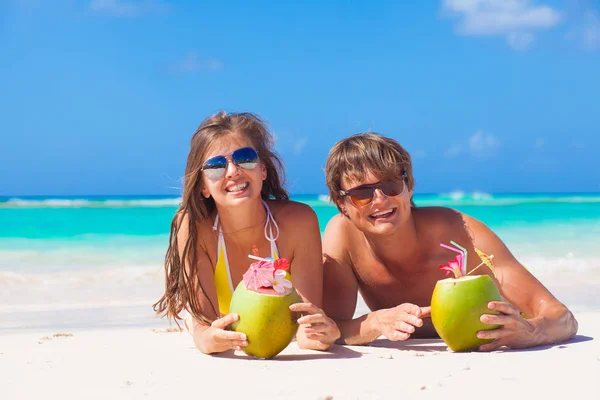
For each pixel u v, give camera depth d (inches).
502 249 181.9
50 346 185.8
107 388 128.9
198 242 184.7
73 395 123.9
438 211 187.8
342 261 190.4
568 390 117.9
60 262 448.8
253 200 177.8
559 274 392.2
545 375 129.5
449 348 159.8
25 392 127.3
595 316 233.1
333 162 177.3
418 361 147.6
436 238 183.0
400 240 179.5
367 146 171.3
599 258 462.0
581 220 740.7
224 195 175.2
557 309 169.8
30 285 355.9
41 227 651.5
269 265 155.1
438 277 185.0
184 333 214.7
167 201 1036.5
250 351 155.3
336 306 189.3
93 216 756.0
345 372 136.9
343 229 191.6
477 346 156.3
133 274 397.7
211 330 159.2
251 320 152.0
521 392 116.8
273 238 183.2
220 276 186.5
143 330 225.3
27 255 480.7
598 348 159.5
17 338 204.1
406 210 174.4
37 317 262.5
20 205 922.1
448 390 119.0
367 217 173.0
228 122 182.5
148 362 156.8
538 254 487.8
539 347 161.5
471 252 181.9
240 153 173.9
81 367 151.6
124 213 792.9
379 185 170.4
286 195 200.8
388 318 162.7
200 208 184.4
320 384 126.3
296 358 157.0
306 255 182.5
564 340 170.1
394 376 131.4
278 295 153.1
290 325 153.6
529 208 925.2
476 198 1441.9
